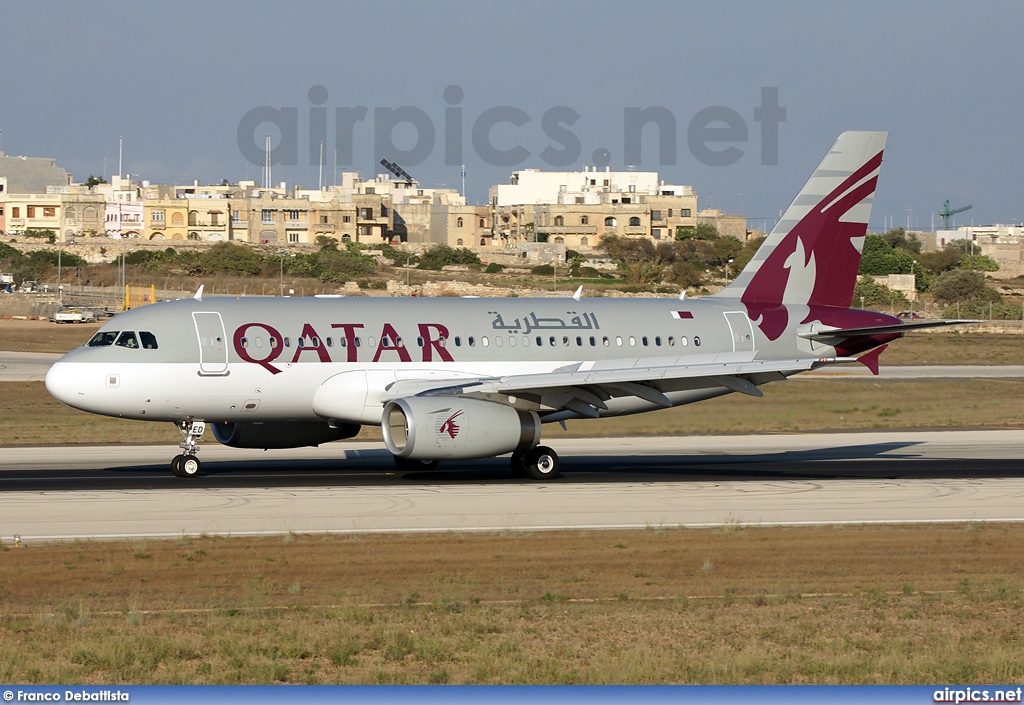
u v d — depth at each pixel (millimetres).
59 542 96625
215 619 72750
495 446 130875
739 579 87375
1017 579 88375
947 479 138875
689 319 157875
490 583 84938
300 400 137375
